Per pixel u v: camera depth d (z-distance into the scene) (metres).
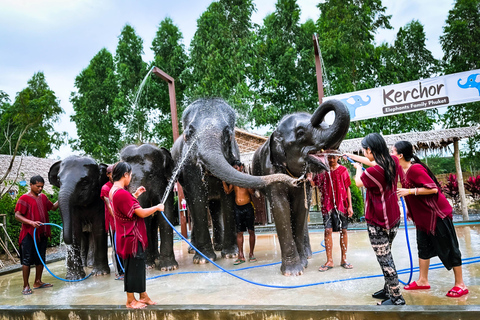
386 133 23.42
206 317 3.38
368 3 26.97
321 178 5.33
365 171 3.47
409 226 9.23
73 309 3.75
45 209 5.57
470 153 23.75
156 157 5.97
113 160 31.25
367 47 24.39
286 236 5.07
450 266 3.63
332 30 25.52
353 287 4.14
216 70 24.19
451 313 2.76
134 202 3.64
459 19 24.45
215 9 27.48
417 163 3.82
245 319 3.28
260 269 5.51
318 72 10.45
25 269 5.09
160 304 3.73
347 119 4.30
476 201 14.57
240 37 27.09
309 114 5.14
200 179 6.11
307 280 4.62
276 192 5.09
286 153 4.98
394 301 3.28
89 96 31.55
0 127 25.33
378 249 3.40
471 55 23.45
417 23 28.34
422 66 27.72
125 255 3.61
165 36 32.16
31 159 19.05
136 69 31.19
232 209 6.70
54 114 29.12
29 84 30.17
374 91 10.14
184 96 27.50
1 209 9.87
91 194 5.88
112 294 4.70
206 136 5.42
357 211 12.59
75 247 5.90
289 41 29.91
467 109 23.09
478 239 6.71
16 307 4.02
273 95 29.58
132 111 30.11
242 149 15.60
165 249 6.02
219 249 7.62
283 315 3.18
